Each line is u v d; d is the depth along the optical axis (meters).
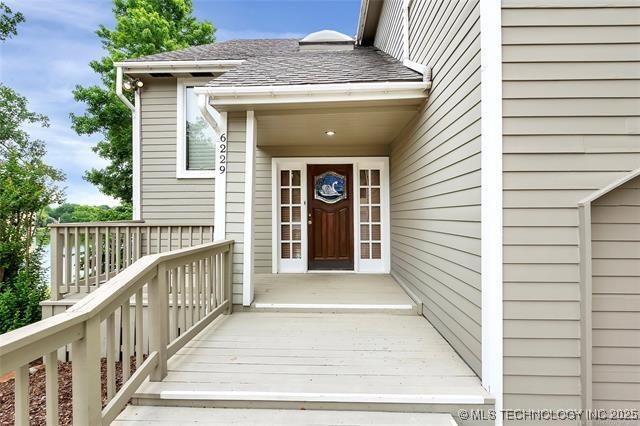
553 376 1.82
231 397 1.86
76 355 1.39
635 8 1.82
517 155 1.86
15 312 4.90
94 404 1.42
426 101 3.19
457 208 2.37
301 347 2.52
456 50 2.39
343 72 3.54
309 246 5.50
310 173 5.52
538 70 1.85
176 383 1.98
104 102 11.18
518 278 1.85
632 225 1.83
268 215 5.40
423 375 2.08
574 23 1.84
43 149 10.98
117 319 3.42
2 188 6.13
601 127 1.84
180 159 5.43
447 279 2.60
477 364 2.05
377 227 5.45
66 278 3.46
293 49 6.21
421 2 3.43
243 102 3.22
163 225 3.71
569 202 1.85
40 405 2.74
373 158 5.35
